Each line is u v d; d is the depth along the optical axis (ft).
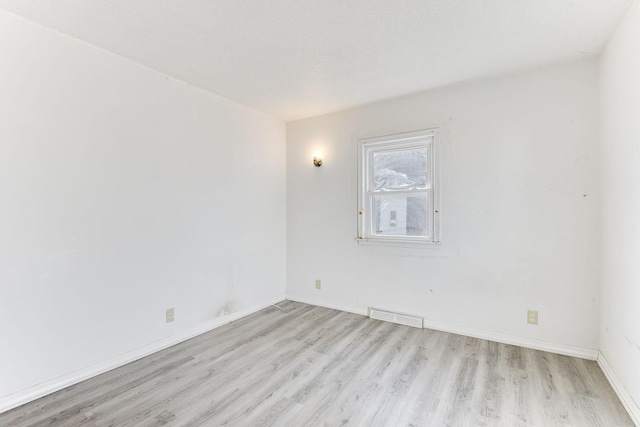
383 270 11.51
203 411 6.27
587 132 8.30
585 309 8.38
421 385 7.16
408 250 10.96
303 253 13.46
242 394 6.86
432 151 10.48
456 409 6.30
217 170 10.77
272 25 6.74
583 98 8.34
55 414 6.16
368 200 11.93
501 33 7.05
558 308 8.70
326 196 12.78
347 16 6.41
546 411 6.21
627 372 6.31
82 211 7.43
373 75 9.23
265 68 8.79
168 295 9.28
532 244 9.00
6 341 6.33
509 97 9.23
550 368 7.85
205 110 10.33
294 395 6.81
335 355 8.67
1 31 6.24
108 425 5.85
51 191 6.93
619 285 6.75
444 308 10.37
